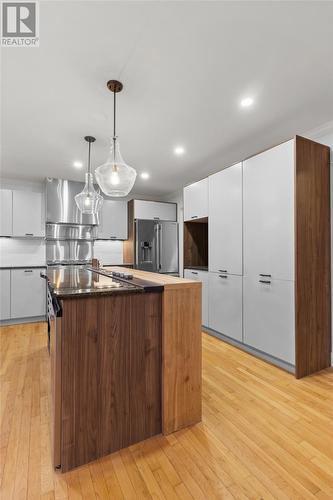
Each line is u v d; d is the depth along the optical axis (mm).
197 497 1139
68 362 1297
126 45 1542
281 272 2340
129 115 2379
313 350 2312
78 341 1319
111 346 1403
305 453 1386
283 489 1175
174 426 1557
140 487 1188
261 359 2576
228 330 2982
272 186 2424
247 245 2717
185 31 1445
